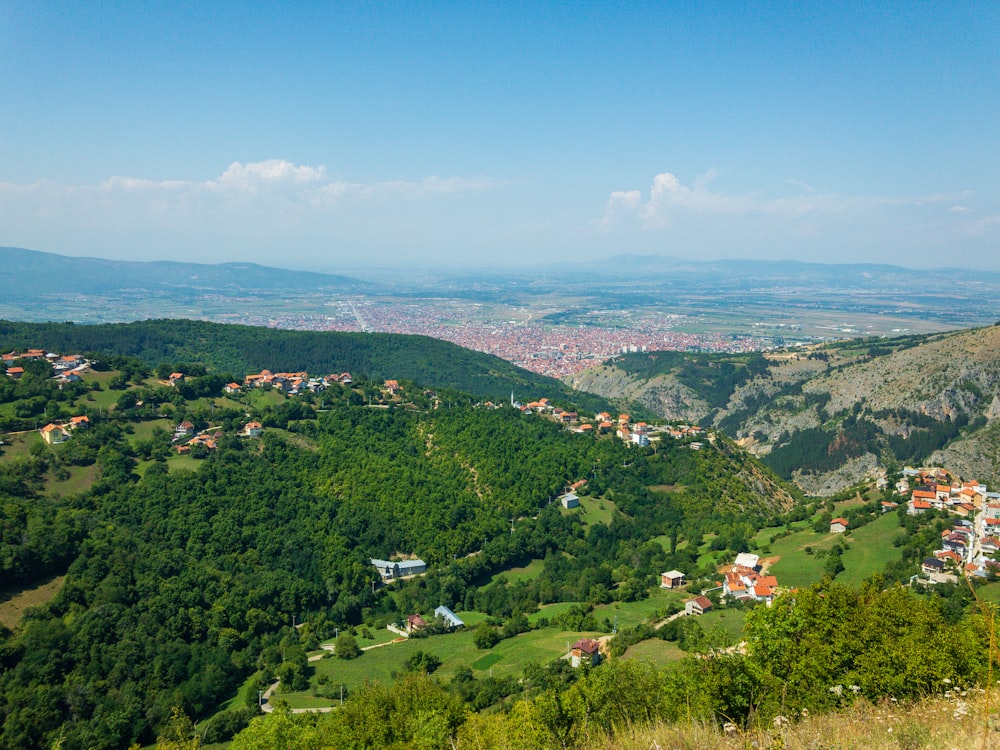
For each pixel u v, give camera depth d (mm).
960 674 31641
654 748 21938
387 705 52594
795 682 31891
